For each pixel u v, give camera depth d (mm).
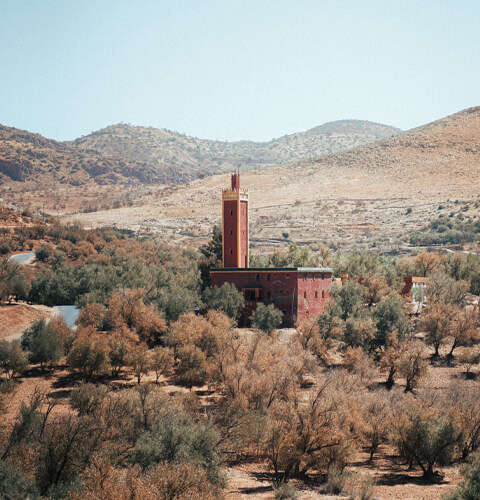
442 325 90312
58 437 37750
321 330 86250
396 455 57000
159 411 46969
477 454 45281
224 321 84875
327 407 48625
